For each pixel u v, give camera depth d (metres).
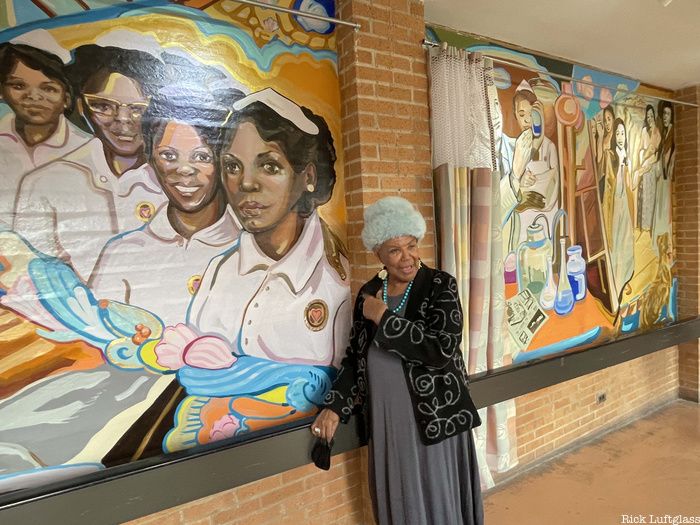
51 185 1.53
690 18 2.56
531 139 2.99
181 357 1.78
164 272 1.74
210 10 1.82
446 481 1.67
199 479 1.67
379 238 1.66
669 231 4.05
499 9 2.38
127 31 1.65
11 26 1.47
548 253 3.13
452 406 1.65
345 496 2.27
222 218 1.86
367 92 2.07
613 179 3.54
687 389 4.23
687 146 3.99
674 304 4.13
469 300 2.43
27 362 1.50
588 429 3.51
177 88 1.75
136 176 1.68
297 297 2.05
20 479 1.49
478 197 2.38
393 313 1.64
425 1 2.28
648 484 2.81
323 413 1.85
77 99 1.57
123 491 1.53
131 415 1.68
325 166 2.12
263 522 2.04
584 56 3.11
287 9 1.81
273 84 1.97
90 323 1.60
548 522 2.50
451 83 2.32
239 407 1.91
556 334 3.21
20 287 1.49
